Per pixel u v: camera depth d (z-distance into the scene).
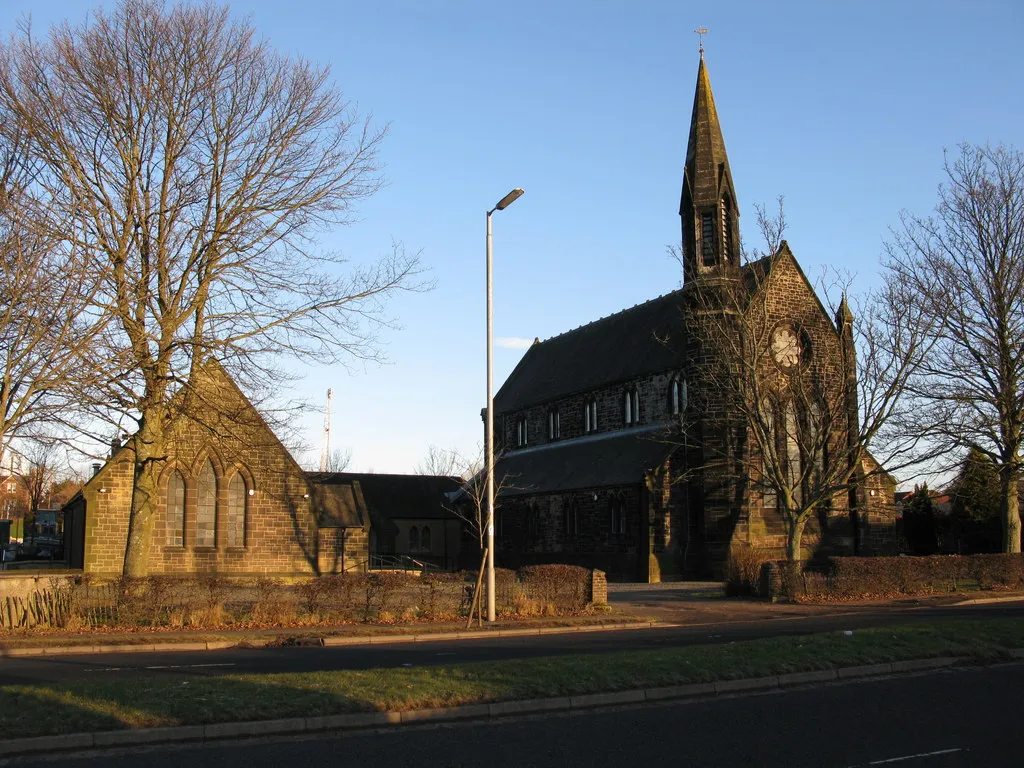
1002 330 40.62
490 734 12.91
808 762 11.44
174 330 29.69
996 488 53.66
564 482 59.09
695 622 29.67
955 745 12.23
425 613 28.83
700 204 52.88
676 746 12.21
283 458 44.53
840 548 51.66
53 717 12.61
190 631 25.78
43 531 112.50
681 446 51.72
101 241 28.30
